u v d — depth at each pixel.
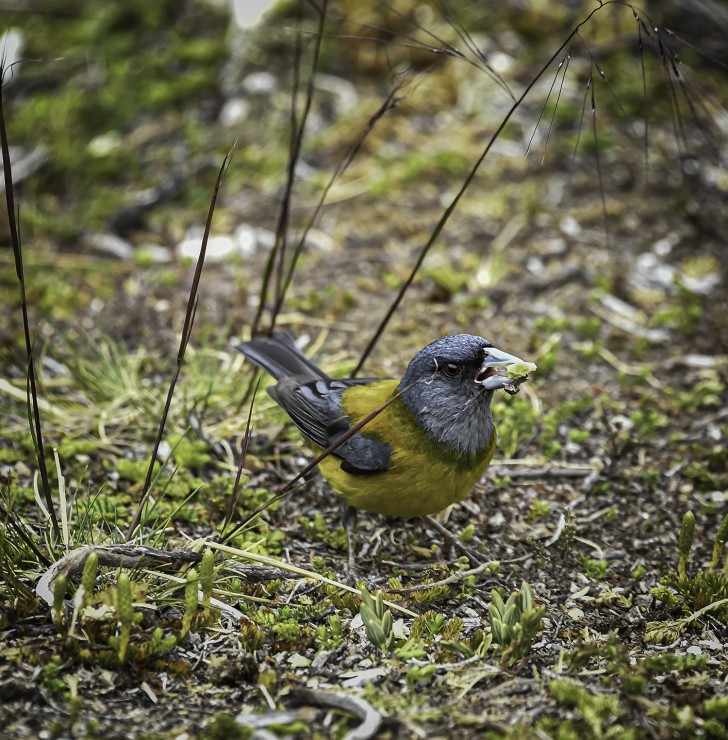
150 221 15.11
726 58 15.84
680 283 12.81
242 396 10.80
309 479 9.86
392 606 7.75
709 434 10.85
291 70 17.30
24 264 13.76
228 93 17.22
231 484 9.49
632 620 8.02
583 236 14.33
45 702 6.43
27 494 8.88
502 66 16.95
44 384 10.94
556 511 9.60
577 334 12.53
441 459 8.13
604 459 10.42
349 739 6.18
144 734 6.20
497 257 13.61
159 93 17.12
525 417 10.70
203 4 18.56
